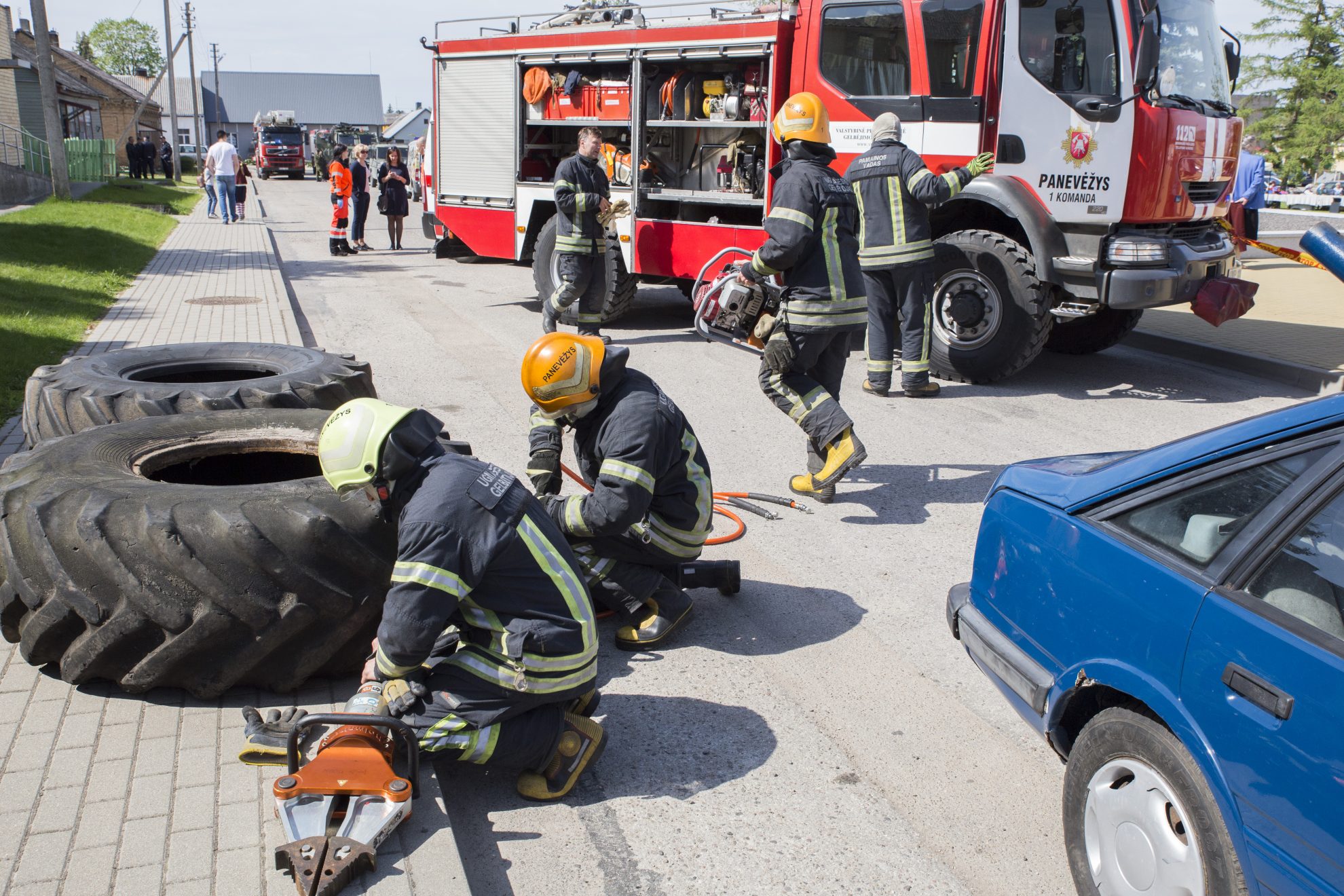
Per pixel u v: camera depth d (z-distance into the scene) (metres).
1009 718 3.75
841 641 4.31
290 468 4.73
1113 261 8.05
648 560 4.15
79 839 2.64
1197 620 2.27
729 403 8.02
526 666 2.90
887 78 8.83
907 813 3.17
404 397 7.89
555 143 12.20
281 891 2.46
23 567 3.31
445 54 12.41
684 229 10.26
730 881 2.84
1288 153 30.67
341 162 17.66
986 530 3.13
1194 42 8.64
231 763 3.02
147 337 9.35
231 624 3.22
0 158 30.36
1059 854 3.00
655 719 3.67
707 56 9.80
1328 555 2.13
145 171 45.62
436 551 2.75
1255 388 9.01
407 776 2.87
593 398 3.71
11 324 9.05
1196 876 2.24
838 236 5.60
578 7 11.48
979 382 8.84
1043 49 8.05
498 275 15.33
